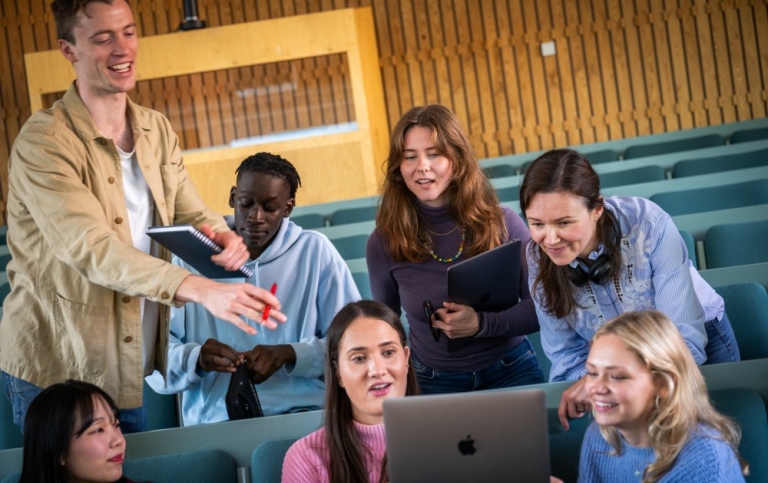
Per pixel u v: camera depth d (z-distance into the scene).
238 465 2.05
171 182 2.15
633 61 6.72
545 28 6.76
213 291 1.82
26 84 6.73
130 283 1.87
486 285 2.11
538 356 2.67
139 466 1.99
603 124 6.74
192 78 5.59
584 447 1.72
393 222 2.29
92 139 2.02
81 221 1.93
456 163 2.24
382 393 1.82
